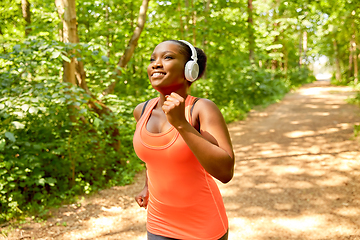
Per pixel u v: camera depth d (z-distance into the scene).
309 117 9.60
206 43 11.01
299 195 3.97
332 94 15.64
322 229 3.09
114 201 3.98
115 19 7.41
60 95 3.44
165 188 1.26
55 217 3.47
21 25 6.63
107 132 5.06
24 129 3.77
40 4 6.99
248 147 6.73
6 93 3.36
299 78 26.48
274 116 10.52
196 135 1.00
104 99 5.43
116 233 3.16
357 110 9.80
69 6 4.37
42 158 3.84
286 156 5.77
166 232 1.31
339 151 5.73
